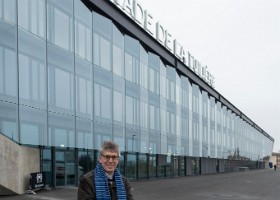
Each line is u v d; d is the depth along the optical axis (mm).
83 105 23438
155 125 35375
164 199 16047
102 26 26609
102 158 2930
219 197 17422
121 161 28203
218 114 62438
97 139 24922
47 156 19844
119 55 28906
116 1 28891
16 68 17812
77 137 22562
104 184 2881
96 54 25531
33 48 19141
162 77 37969
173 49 41719
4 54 17203
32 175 17516
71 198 15203
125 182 3051
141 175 31797
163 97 37812
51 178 20109
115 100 27703
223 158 64875
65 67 21750
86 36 24422
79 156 22734
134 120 30781
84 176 2924
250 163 95000
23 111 18078
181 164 42844
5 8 17484
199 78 50812
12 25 17797
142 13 33844
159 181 30531
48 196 15930
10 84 17375
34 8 19453
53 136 20297
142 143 32156
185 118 44750
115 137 27391
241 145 83062
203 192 19875
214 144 58875
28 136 18328
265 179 36281
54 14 21125
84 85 23703
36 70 19266
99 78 25656
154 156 34844
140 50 32812
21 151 16891
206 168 54500
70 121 21906
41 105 19453
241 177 41312
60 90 21156
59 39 21391
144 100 33094
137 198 16312
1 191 15875
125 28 29672
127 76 30078
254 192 20438
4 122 16875
